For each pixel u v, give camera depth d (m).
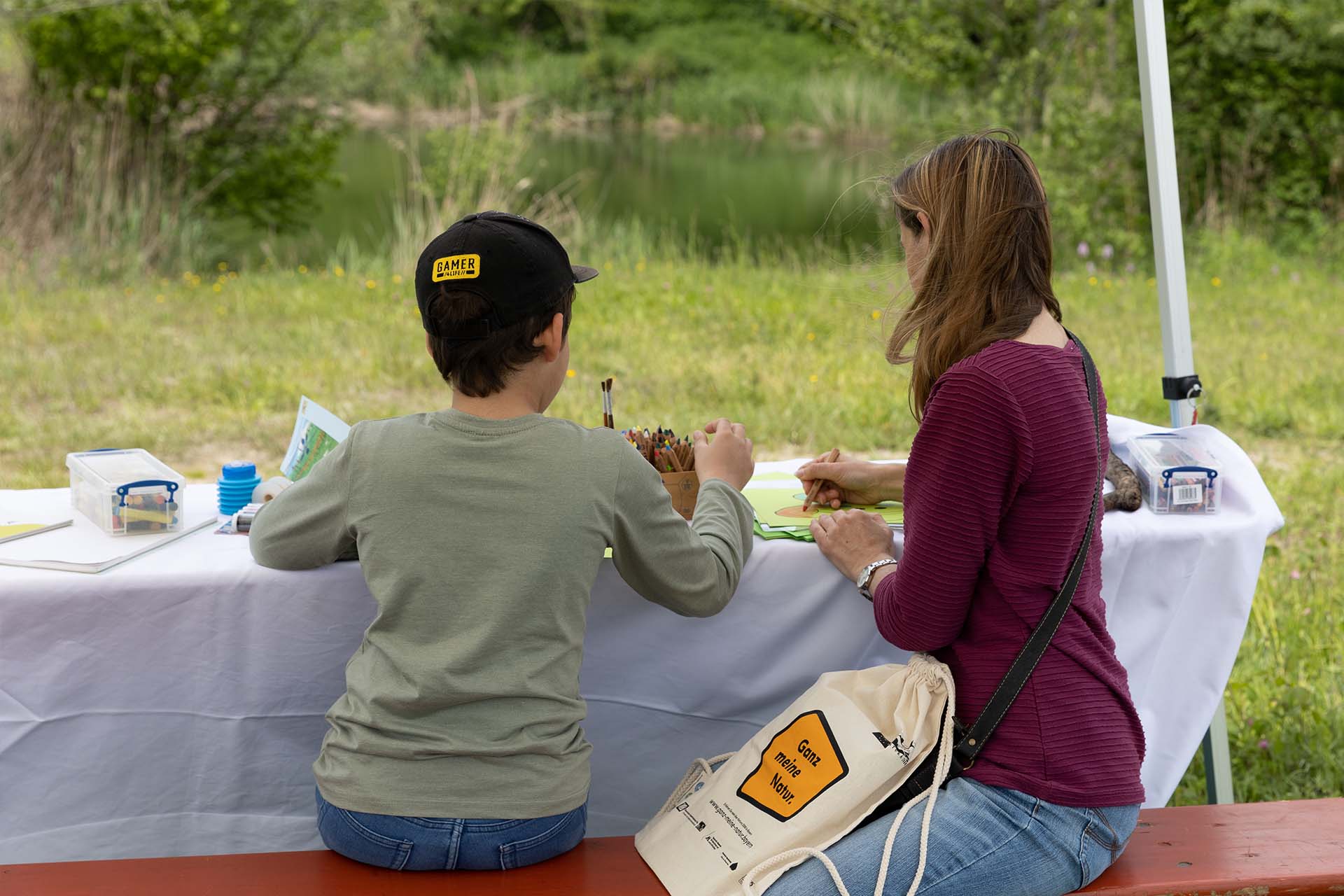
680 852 1.71
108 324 7.46
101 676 1.86
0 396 5.93
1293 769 2.95
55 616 1.81
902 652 2.04
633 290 8.85
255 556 1.82
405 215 10.90
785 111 25.77
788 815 1.68
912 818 1.64
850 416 5.81
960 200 1.69
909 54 13.20
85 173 9.81
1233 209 11.89
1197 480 2.12
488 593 1.62
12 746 1.86
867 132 24.19
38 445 5.17
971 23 13.02
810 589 1.99
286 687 1.91
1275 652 3.40
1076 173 11.59
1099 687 1.65
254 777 1.97
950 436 1.60
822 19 14.73
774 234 12.07
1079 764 1.62
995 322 1.68
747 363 6.80
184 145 10.77
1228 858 1.82
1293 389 6.36
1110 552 2.03
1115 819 1.65
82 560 1.83
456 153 11.01
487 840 1.62
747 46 28.81
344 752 1.67
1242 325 7.96
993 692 1.64
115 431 5.38
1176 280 2.52
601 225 11.71
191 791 1.96
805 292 8.77
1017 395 1.59
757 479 2.41
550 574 1.62
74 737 1.88
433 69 26.34
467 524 1.62
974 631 1.67
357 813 1.63
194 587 1.83
